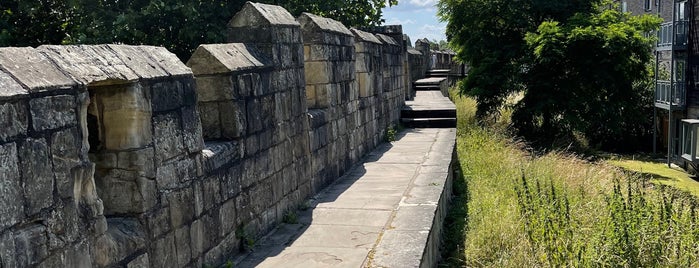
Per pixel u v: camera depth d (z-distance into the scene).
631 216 6.73
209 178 4.64
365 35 11.09
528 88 22.06
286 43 6.41
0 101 2.56
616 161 21.70
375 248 5.21
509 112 24.06
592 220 7.33
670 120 22.62
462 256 6.81
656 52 25.11
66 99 2.99
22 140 2.68
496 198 8.67
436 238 6.50
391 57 13.46
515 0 22.48
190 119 4.35
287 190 6.37
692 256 6.20
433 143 11.54
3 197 2.57
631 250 6.16
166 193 4.04
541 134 22.47
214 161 4.73
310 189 7.17
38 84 2.81
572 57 21.31
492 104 22.62
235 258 5.07
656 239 6.27
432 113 14.94
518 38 22.92
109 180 3.79
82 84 3.12
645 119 23.86
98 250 3.31
